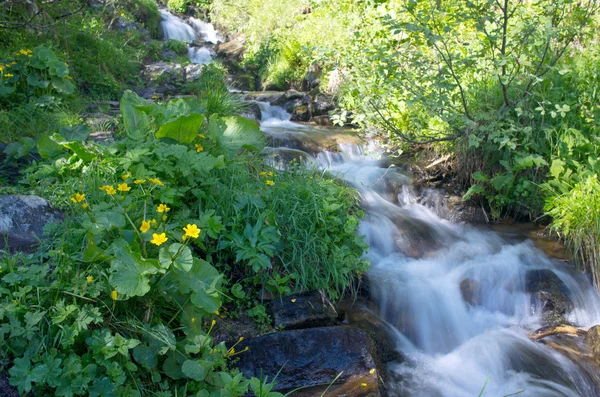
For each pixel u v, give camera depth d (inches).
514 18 254.5
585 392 143.5
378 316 164.6
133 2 555.8
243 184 176.1
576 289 184.1
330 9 409.4
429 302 174.2
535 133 225.5
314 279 162.6
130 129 179.0
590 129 223.6
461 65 236.4
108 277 117.3
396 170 252.7
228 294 153.5
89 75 325.7
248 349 133.3
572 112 229.1
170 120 167.6
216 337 138.9
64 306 111.8
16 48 277.4
